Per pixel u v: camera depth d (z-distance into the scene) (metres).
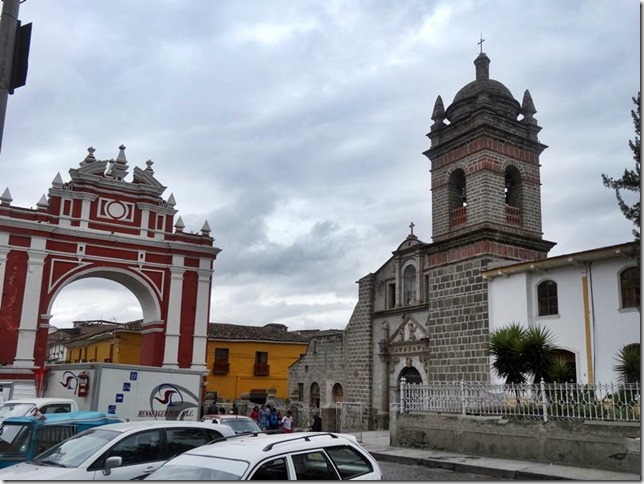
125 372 18.86
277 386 45.81
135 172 30.36
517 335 17.41
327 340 35.97
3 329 25.34
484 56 27.38
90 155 29.38
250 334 46.38
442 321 25.28
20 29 7.24
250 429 18.19
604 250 18.84
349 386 33.34
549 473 13.27
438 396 18.33
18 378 25.09
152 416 19.22
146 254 29.58
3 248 25.95
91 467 8.65
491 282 23.22
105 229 28.81
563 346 20.16
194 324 30.02
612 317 18.89
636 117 16.19
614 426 13.62
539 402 15.42
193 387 20.50
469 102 26.88
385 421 30.34
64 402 16.52
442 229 26.86
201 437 10.11
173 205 30.91
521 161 26.36
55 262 27.17
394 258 32.00
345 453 7.40
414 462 16.28
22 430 11.23
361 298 33.66
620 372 15.63
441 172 27.39
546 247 25.59
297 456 6.84
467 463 15.05
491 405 16.69
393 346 30.91
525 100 27.59
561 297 20.61
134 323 41.47
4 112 6.99
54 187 27.84
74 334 55.44
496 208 24.92
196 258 30.86
